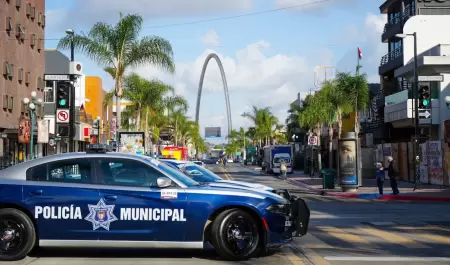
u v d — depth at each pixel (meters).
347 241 12.06
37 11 42.34
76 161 9.48
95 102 66.81
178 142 96.19
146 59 35.59
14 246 9.15
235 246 9.31
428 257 9.95
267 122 97.38
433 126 40.66
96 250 10.38
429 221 16.23
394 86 51.34
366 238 12.55
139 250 10.39
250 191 9.62
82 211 9.18
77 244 9.20
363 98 46.50
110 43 35.22
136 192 9.22
